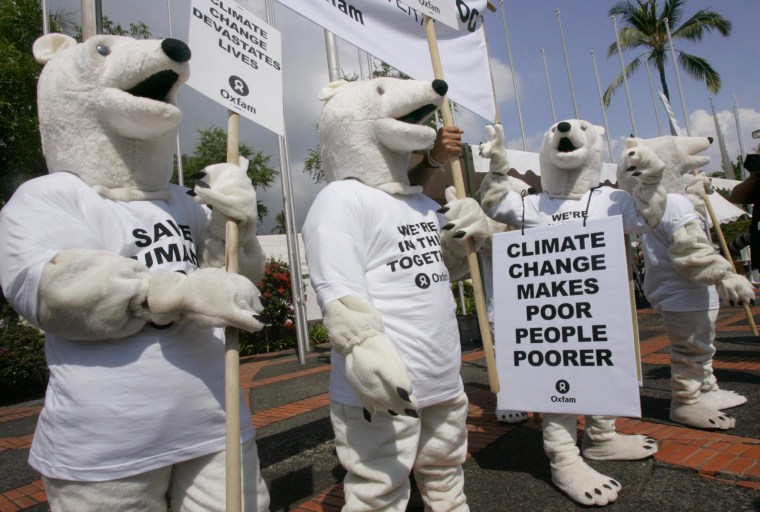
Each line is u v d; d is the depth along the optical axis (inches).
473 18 138.3
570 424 109.4
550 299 106.9
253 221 73.0
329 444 150.9
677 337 141.1
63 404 61.5
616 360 98.1
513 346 109.0
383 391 65.2
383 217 85.0
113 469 60.2
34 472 150.9
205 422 68.1
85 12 97.3
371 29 114.9
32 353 304.8
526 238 112.1
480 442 143.2
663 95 188.9
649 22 843.4
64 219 63.4
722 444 121.3
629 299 99.4
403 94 86.1
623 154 155.1
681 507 95.0
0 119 310.0
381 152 89.5
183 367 66.6
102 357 62.3
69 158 70.3
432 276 86.4
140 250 69.5
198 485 68.0
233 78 78.4
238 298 62.4
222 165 72.4
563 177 123.3
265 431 170.9
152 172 75.0
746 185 160.7
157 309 60.4
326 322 72.7
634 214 115.3
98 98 68.0
